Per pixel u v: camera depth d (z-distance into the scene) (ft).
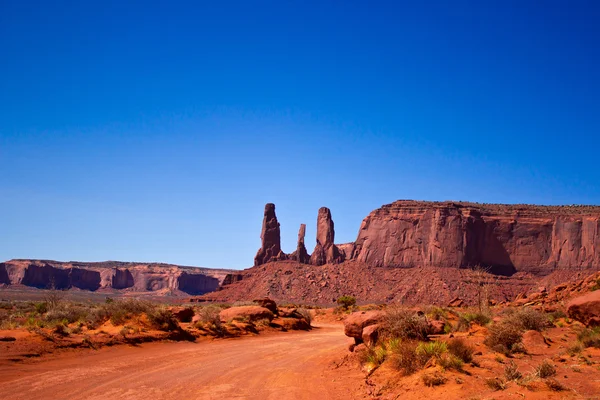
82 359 59.82
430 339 59.82
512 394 34.24
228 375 54.13
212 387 47.21
